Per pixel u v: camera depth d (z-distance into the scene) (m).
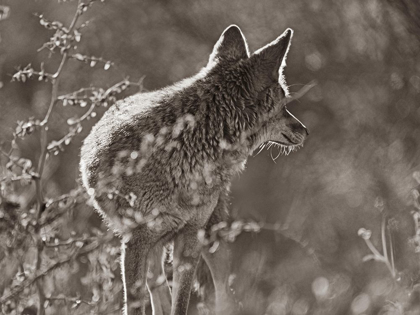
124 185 9.13
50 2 20.91
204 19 20.17
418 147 17.61
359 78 18.83
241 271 13.52
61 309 10.25
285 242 15.61
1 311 9.15
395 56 18.61
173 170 9.12
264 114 9.66
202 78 9.63
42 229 9.70
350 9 19.00
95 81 19.50
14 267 10.27
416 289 10.80
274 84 9.70
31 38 20.48
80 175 11.06
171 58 19.98
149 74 19.86
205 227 10.05
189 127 9.20
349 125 18.53
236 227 10.38
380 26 18.61
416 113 18.11
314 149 18.36
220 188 9.52
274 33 19.38
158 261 9.80
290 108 18.81
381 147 17.94
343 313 12.15
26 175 9.69
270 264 14.79
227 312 10.38
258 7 19.72
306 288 13.91
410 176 16.73
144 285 9.20
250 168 17.77
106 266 9.85
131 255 9.16
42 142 9.80
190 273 9.44
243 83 9.55
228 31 9.91
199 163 9.24
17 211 9.75
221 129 9.37
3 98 19.44
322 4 19.17
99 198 9.45
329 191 17.44
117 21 20.34
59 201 10.05
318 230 16.62
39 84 19.84
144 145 9.04
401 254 13.72
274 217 17.39
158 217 9.17
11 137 16.80
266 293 13.81
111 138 9.37
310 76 19.05
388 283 12.54
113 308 9.60
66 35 9.59
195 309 12.09
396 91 18.44
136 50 20.11
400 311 10.12
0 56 20.30
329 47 19.12
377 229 15.49
